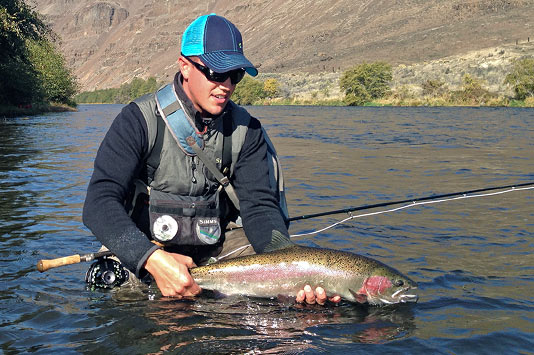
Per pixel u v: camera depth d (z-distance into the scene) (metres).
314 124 24.75
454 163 9.43
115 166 2.72
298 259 2.71
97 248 3.74
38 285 2.96
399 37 195.25
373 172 8.26
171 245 3.02
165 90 2.85
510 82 64.44
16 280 3.04
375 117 33.12
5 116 32.38
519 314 2.56
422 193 6.27
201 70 2.65
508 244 3.88
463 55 121.88
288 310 2.59
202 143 2.84
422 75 101.19
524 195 6.07
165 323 2.40
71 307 2.62
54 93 52.25
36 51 49.31
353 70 80.44
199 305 2.64
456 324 2.43
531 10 188.62
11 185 6.74
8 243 3.86
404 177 7.69
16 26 31.22
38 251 3.65
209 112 2.74
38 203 5.51
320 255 2.72
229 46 2.69
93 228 2.65
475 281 3.05
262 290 2.72
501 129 19.66
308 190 6.49
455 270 3.25
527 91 62.28
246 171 3.00
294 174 8.03
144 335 2.26
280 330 2.32
